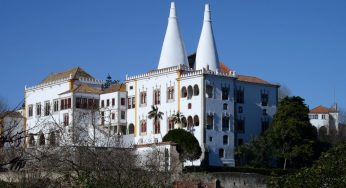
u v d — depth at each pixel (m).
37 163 38.59
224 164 132.75
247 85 142.00
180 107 135.62
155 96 140.88
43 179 36.56
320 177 48.53
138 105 143.62
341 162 48.66
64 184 36.66
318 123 195.12
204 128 131.12
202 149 129.75
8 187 37.59
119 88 145.88
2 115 27.31
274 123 132.00
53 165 37.81
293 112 130.38
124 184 35.75
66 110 143.38
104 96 146.75
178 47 150.12
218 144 133.00
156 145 99.31
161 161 76.19
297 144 128.50
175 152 99.19
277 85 147.62
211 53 148.75
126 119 145.75
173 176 64.25
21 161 24.52
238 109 139.25
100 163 36.16
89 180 35.09
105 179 35.47
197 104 132.62
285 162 128.00
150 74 142.12
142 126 142.38
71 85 147.62
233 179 105.69
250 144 132.50
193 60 157.88
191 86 134.38
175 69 137.75
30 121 153.12
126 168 39.34
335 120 195.12
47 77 158.00
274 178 52.41
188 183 58.38
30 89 156.62
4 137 24.38
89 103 143.62
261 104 144.12
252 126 141.62
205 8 151.00
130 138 142.75
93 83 152.38
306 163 129.00
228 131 135.25
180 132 121.56
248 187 107.38
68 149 41.56
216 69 146.75
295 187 49.38
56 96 148.62
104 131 71.75
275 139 129.75
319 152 131.12
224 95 135.88
